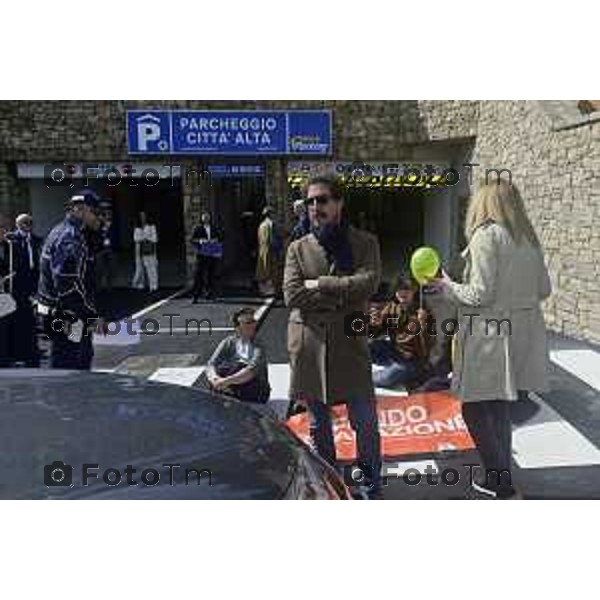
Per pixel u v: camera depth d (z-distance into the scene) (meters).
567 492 3.41
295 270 3.08
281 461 1.84
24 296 5.73
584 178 6.71
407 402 4.16
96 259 4.61
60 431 1.75
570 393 5.00
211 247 10.45
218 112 11.18
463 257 3.16
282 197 11.69
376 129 11.18
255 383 4.32
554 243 7.48
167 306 10.12
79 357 4.53
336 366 3.14
